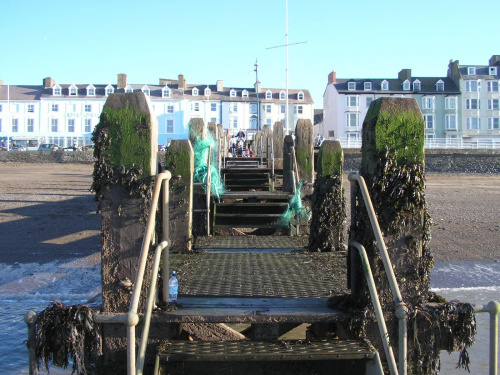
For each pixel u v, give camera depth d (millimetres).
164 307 4398
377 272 4238
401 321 3734
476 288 9859
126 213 4203
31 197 20234
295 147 9922
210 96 74250
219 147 13438
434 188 27938
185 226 7594
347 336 4418
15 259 11367
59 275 10344
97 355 4105
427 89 69875
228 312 4367
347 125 68062
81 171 34531
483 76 69375
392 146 4219
